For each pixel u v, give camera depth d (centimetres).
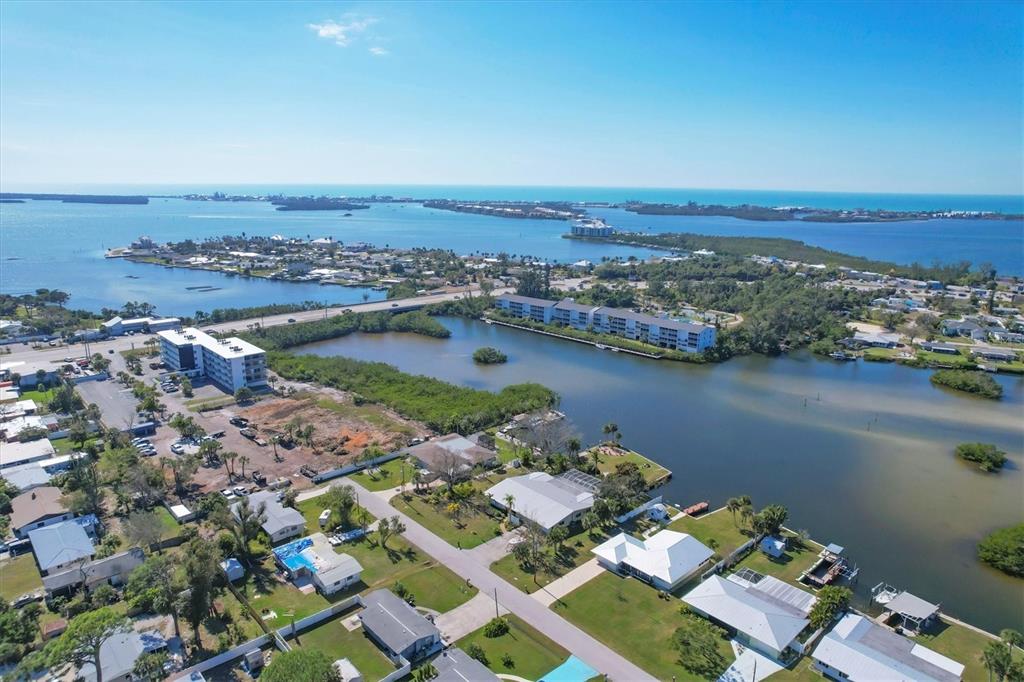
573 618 7262
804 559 8688
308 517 9462
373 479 10788
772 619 6900
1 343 19412
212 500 9469
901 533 9550
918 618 7200
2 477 10150
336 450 11862
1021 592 8162
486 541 8925
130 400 14512
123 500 9656
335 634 6944
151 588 7144
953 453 12506
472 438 12512
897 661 6328
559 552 8688
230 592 7644
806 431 13575
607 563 8394
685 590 7875
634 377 17450
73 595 7525
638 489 10275
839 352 19812
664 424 13900
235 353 15550
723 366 18775
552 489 9969
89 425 12494
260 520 8894
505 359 18950
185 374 16412
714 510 10131
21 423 12569
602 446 12500
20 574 7912
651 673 6397
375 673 6328
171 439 12369
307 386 15850
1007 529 9219
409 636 6600
